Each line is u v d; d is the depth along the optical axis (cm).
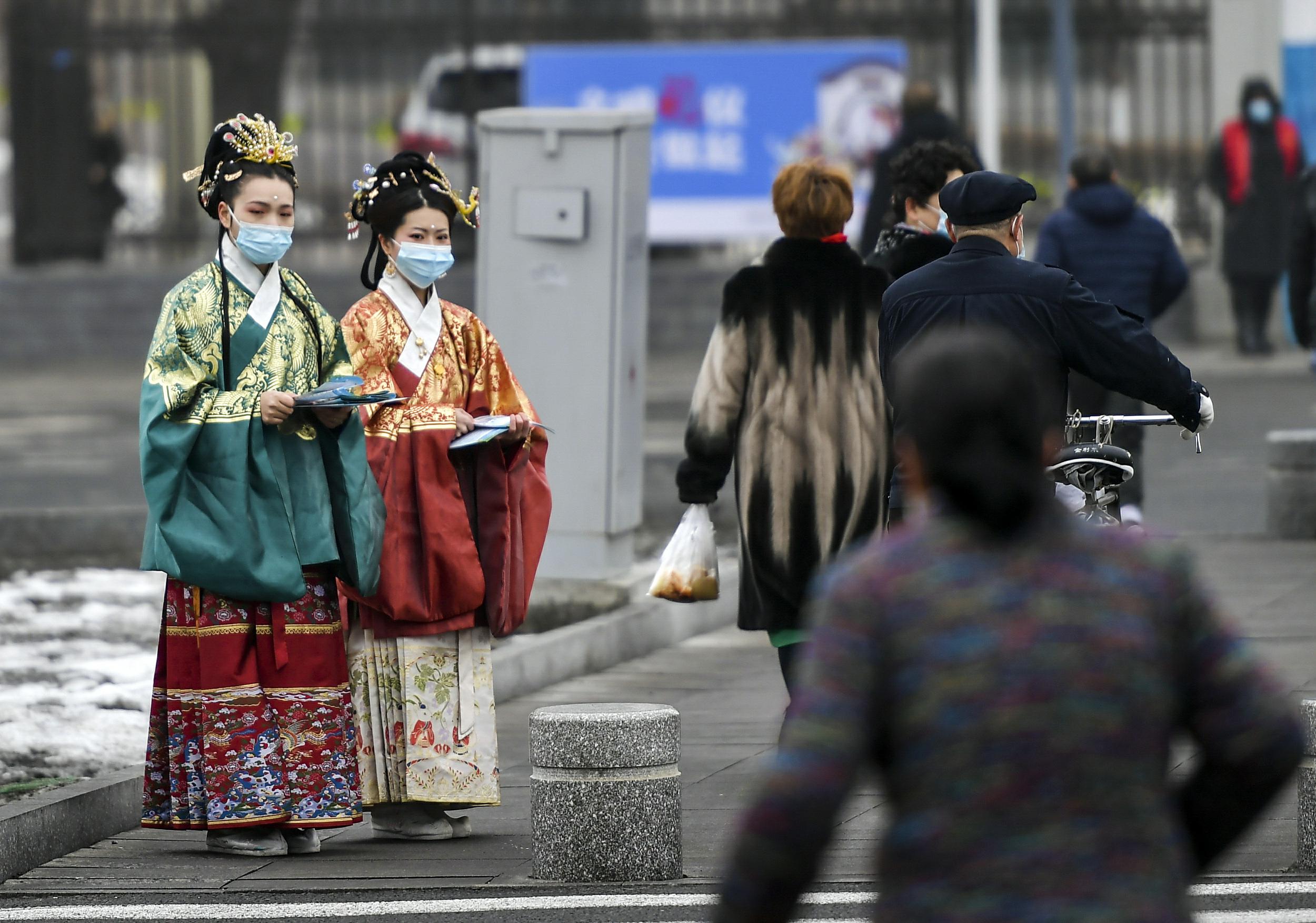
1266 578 3003
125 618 2945
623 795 1655
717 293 6875
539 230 2811
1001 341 854
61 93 7075
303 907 1605
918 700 802
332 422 1753
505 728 2266
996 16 5731
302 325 1786
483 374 1875
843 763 797
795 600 1802
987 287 1644
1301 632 2570
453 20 6756
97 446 5075
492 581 1830
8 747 2103
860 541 1800
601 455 2819
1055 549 820
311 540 1731
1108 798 790
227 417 1722
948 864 790
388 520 1797
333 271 6775
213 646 1731
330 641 1761
